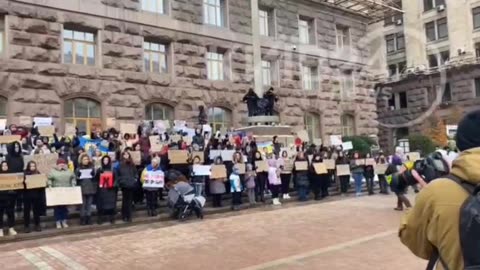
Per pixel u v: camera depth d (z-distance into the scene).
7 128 16.61
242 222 12.30
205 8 26.27
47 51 19.77
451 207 2.09
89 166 12.23
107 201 12.02
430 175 3.01
